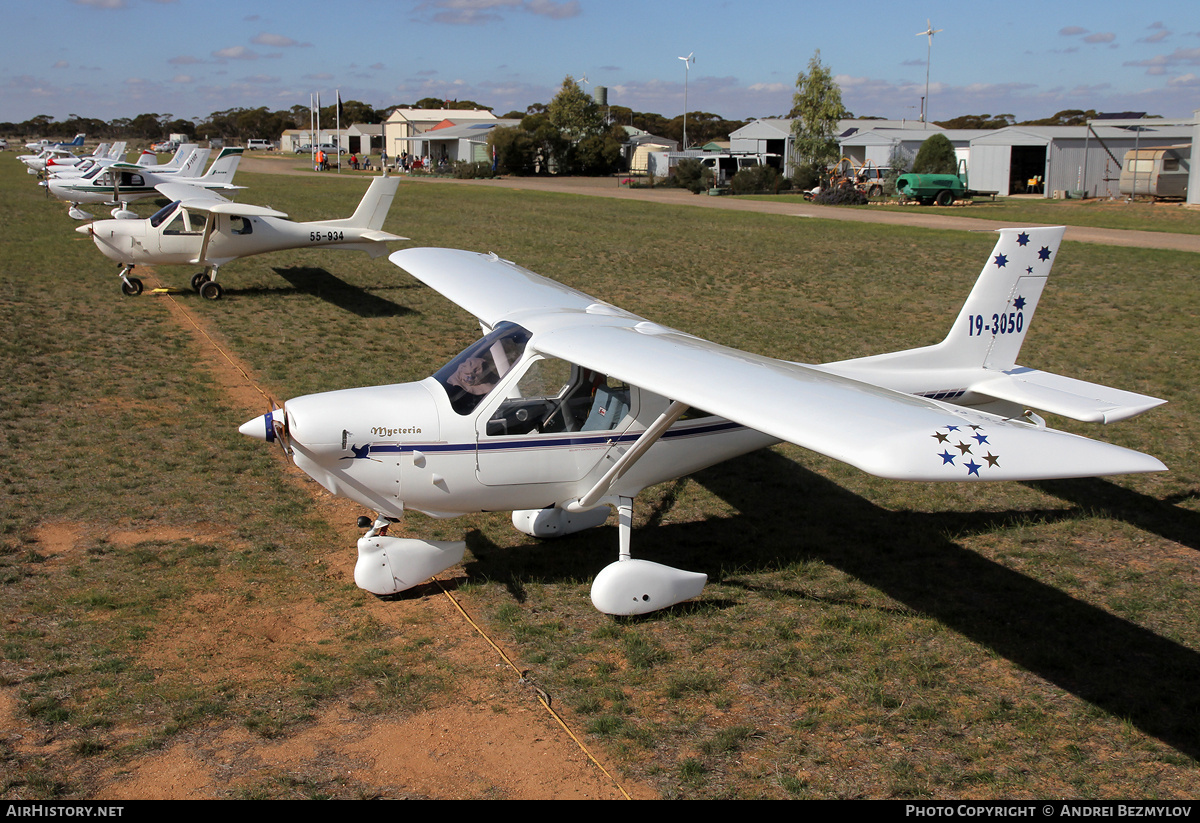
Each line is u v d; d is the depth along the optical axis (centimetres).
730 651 517
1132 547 670
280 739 423
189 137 16600
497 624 544
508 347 578
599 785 396
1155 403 624
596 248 2425
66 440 842
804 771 409
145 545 635
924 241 2633
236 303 1552
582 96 7125
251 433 539
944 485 802
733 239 2681
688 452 607
